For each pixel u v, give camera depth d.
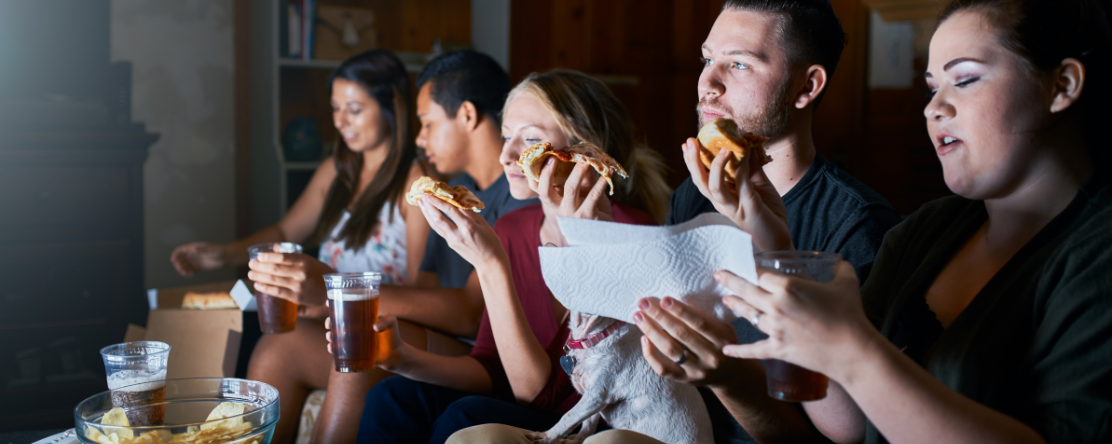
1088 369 0.75
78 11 2.92
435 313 1.76
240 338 1.85
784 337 0.74
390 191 2.28
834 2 3.56
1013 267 0.87
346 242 2.28
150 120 3.18
